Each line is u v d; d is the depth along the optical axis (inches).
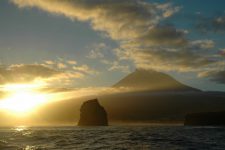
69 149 2322.8
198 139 3164.4
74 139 3272.6
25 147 2436.0
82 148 2386.8
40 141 3021.7
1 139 3280.0
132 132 4758.9
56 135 4010.8
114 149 2320.4
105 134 4220.0
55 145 2628.0
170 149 2295.8
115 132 4798.2
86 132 4881.9
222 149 2301.9
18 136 3799.2
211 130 5251.0
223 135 3826.3
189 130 5285.4
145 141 2950.3
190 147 2425.0
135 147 2437.3
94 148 2384.4
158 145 2573.8
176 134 4060.0
